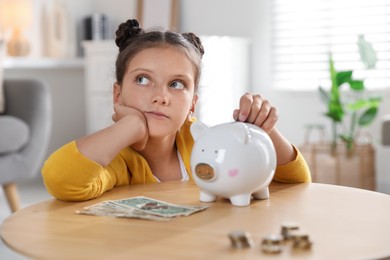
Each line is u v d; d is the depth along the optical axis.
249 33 4.18
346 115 3.76
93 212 0.98
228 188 1.01
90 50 4.08
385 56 3.77
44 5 4.36
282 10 4.07
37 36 4.32
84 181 1.08
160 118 1.18
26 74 4.26
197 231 0.85
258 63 4.17
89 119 4.13
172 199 1.09
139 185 1.26
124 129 1.13
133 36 1.28
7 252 2.43
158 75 1.18
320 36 3.97
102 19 4.51
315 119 3.97
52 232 0.87
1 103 3.06
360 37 3.39
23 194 3.72
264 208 1.00
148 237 0.83
